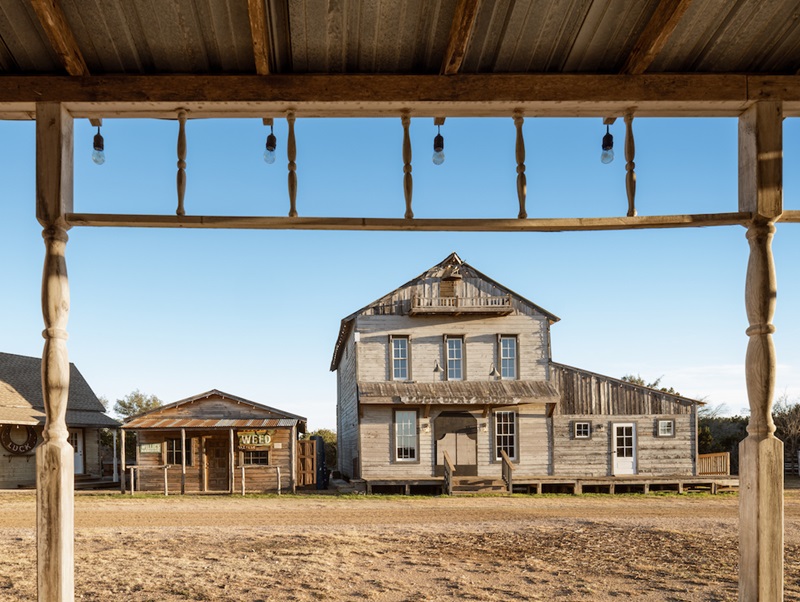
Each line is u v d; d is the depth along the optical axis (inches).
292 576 331.6
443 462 842.2
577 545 433.7
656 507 677.9
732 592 301.1
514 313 877.8
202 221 186.1
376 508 663.8
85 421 1057.5
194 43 179.6
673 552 406.9
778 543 186.2
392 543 440.1
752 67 196.9
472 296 870.4
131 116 195.0
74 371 1179.9
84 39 178.2
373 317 864.9
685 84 192.5
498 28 178.5
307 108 190.9
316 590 301.9
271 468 882.1
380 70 191.3
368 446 839.1
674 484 874.1
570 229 194.4
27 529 512.7
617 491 887.1
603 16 176.1
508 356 876.0
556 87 190.2
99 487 1021.2
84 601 280.2
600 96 191.0
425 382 858.8
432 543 440.8
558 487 869.2
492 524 539.5
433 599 288.7
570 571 348.5
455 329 869.8
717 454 896.9
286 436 890.1
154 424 851.4
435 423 849.5
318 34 177.2
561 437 865.5
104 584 310.2
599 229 195.5
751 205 194.9
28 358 1174.3
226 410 903.1
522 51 186.7
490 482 838.5
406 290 873.5
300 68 189.5
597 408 874.1
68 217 183.8
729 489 895.1
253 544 431.8
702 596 294.2
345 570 348.2
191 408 903.7
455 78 188.7
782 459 187.9
